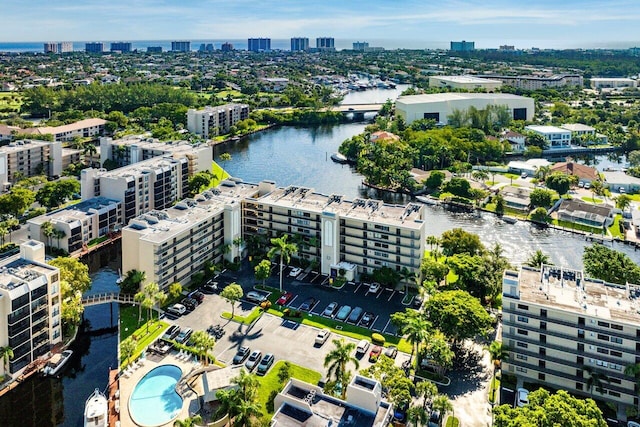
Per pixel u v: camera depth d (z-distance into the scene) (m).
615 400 141.00
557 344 145.88
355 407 113.81
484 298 194.12
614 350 139.00
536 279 161.00
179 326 178.75
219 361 160.62
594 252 197.88
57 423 140.00
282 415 111.31
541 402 121.31
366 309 191.88
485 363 160.88
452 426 133.38
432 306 166.00
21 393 150.75
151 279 193.38
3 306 148.75
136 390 148.00
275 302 195.38
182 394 145.50
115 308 194.00
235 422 122.44
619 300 148.12
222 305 193.00
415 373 155.38
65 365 160.75
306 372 155.00
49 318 163.12
